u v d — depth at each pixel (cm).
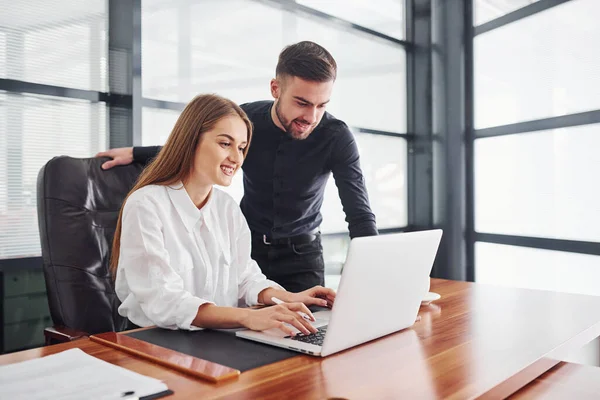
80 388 74
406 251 108
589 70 291
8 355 94
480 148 369
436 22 387
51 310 156
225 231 158
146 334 112
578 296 160
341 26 369
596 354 261
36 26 227
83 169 167
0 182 218
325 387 80
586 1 289
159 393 75
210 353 97
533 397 97
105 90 250
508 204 349
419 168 415
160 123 271
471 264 378
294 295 138
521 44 333
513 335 113
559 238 314
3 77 217
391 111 411
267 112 202
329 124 203
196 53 287
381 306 105
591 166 294
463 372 88
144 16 262
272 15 328
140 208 132
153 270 125
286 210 207
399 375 86
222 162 137
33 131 227
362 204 205
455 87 376
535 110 326
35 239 229
